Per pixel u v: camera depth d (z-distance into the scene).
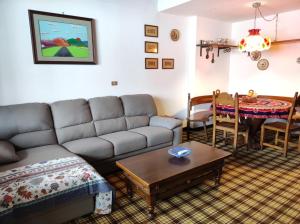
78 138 2.83
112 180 2.58
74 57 3.06
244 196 2.21
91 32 3.14
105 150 2.58
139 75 3.79
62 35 2.92
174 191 2.04
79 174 1.83
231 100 3.14
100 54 3.30
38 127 2.58
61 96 3.04
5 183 1.67
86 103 3.03
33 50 2.73
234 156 3.24
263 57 4.48
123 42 3.51
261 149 3.50
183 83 4.45
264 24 4.36
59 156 2.21
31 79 2.79
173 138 3.27
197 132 4.54
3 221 1.50
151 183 1.74
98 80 3.34
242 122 3.53
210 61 4.64
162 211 2.00
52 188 1.67
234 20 4.62
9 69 2.63
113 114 3.17
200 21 4.30
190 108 4.07
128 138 2.80
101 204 1.90
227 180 2.54
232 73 5.04
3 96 2.63
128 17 3.50
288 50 4.11
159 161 2.13
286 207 2.03
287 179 2.55
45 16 2.76
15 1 2.56
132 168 1.98
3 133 2.38
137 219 1.90
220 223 1.83
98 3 3.18
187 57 4.42
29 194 1.59
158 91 4.10
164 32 3.99
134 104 3.42
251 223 1.82
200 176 2.23
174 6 3.54
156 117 3.53
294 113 3.22
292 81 4.14
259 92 4.63
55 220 1.75
